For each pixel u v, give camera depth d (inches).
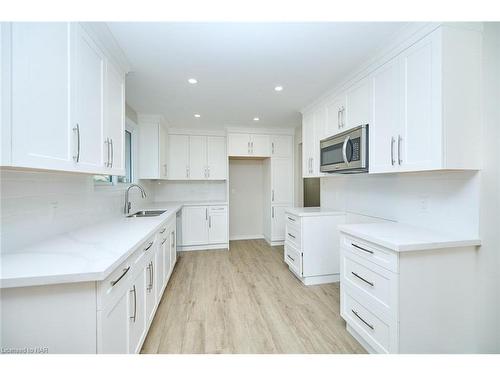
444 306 56.6
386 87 70.2
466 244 56.1
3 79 33.0
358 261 67.7
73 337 38.7
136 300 59.0
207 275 122.3
